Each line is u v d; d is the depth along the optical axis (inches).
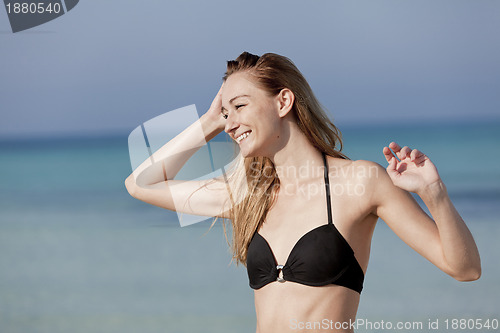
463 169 1268.5
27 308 422.3
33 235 725.9
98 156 1786.4
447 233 98.2
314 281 110.2
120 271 515.2
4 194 1171.3
